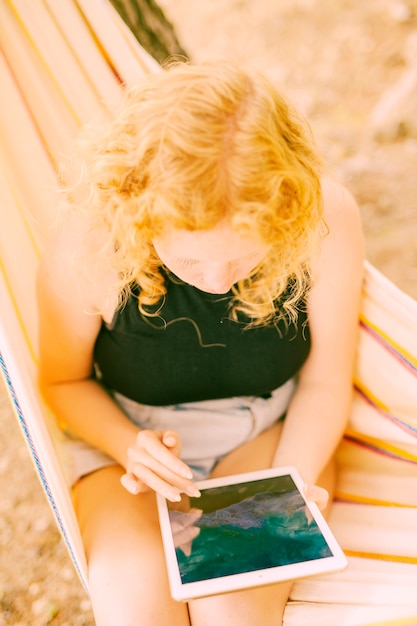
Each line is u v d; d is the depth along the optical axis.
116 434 1.35
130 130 0.98
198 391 1.40
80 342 1.37
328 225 1.31
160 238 0.99
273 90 1.01
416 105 4.38
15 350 1.16
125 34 1.57
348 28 5.69
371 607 1.13
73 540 1.15
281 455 1.37
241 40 5.88
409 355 1.40
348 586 1.19
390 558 1.24
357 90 5.09
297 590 1.20
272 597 1.15
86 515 1.28
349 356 1.45
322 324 1.40
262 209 0.92
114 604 1.11
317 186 1.07
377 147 4.29
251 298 1.26
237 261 1.02
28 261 1.52
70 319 1.33
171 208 0.92
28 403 1.12
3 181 1.52
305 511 1.19
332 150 4.29
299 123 1.05
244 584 1.05
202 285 1.09
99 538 1.22
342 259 1.33
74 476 1.40
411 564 1.22
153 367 1.35
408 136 4.33
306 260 1.23
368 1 5.86
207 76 0.96
